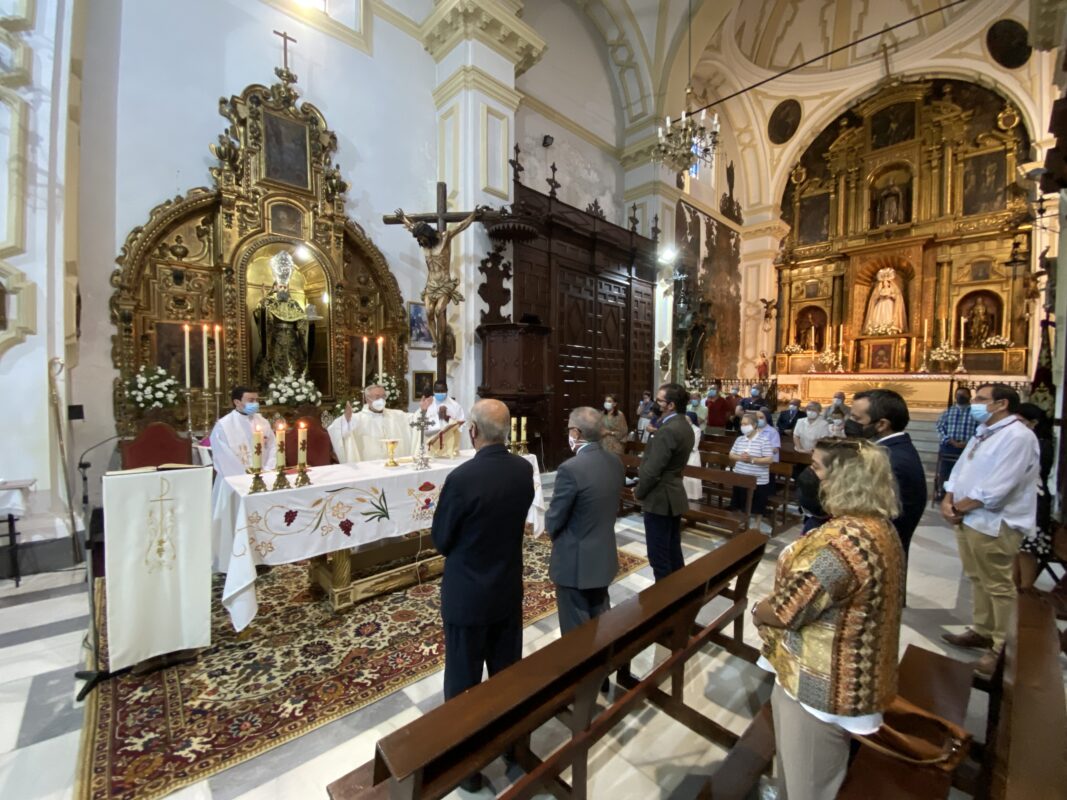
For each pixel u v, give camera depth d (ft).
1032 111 41.75
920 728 5.52
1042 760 3.92
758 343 56.75
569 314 31.63
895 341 51.72
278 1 20.84
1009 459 9.40
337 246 21.47
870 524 4.52
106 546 8.51
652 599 6.91
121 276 16.70
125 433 16.75
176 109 18.17
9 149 13.48
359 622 11.03
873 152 54.08
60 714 8.01
